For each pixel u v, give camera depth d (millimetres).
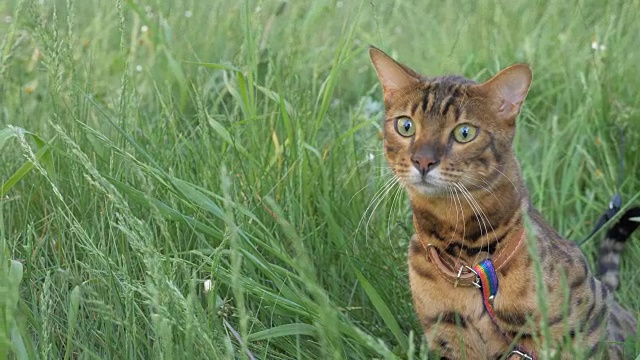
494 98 1143
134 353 1085
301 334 1180
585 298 1124
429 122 1138
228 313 1185
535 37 1650
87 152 1281
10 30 1388
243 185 1286
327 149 1358
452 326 1130
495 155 1137
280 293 1167
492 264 1102
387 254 1286
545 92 1555
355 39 1712
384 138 1180
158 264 1014
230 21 1663
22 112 1365
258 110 1442
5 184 1140
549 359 979
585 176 1434
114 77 1553
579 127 1447
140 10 1498
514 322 1107
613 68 1541
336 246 1255
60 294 1160
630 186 1387
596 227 1319
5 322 1007
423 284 1134
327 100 1350
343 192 1330
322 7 1568
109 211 1213
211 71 1586
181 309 1021
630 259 1340
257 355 1147
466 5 1872
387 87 1178
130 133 1289
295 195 1290
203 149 1316
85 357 1082
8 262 1048
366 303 1250
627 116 1457
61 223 1214
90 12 1749
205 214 1247
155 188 1248
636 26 1636
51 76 1291
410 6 1873
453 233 1120
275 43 1598
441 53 1677
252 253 1201
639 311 1252
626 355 1175
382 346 961
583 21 1634
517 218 1114
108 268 1100
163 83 1531
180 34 1618
